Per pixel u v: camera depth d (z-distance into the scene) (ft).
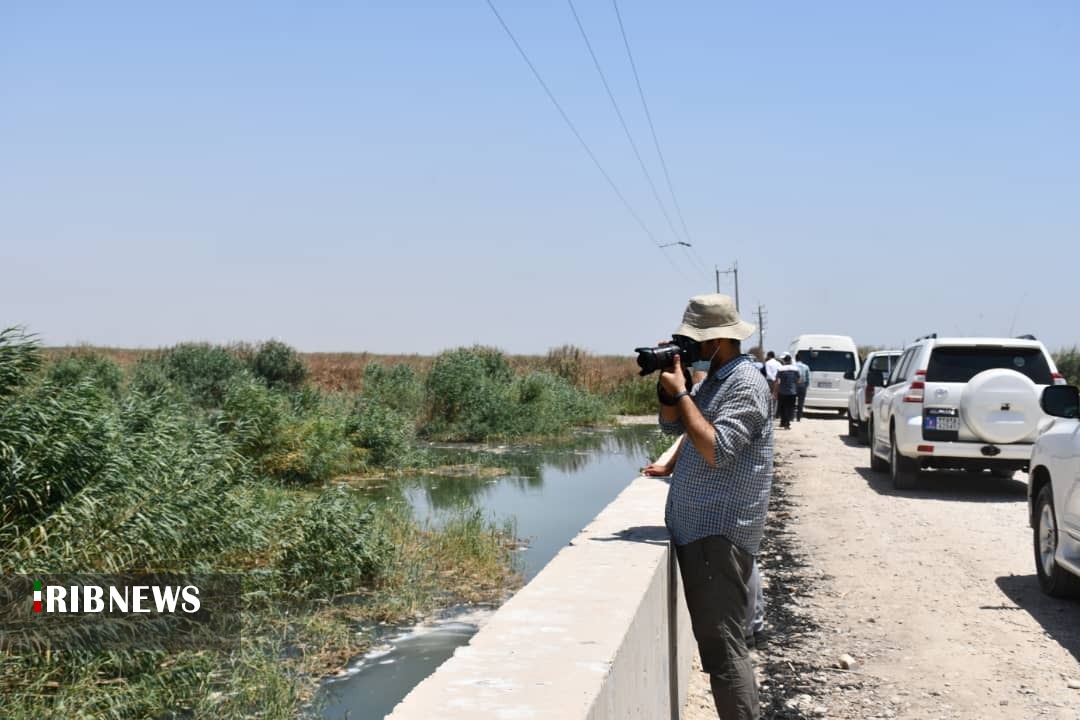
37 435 24.94
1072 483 23.67
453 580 33.86
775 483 49.57
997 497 44.75
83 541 24.41
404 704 7.73
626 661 9.84
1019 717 17.22
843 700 18.12
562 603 10.95
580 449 80.84
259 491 40.24
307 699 22.25
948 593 26.16
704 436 11.98
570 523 45.50
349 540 32.68
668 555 14.15
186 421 40.50
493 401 89.97
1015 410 43.24
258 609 28.48
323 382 140.05
